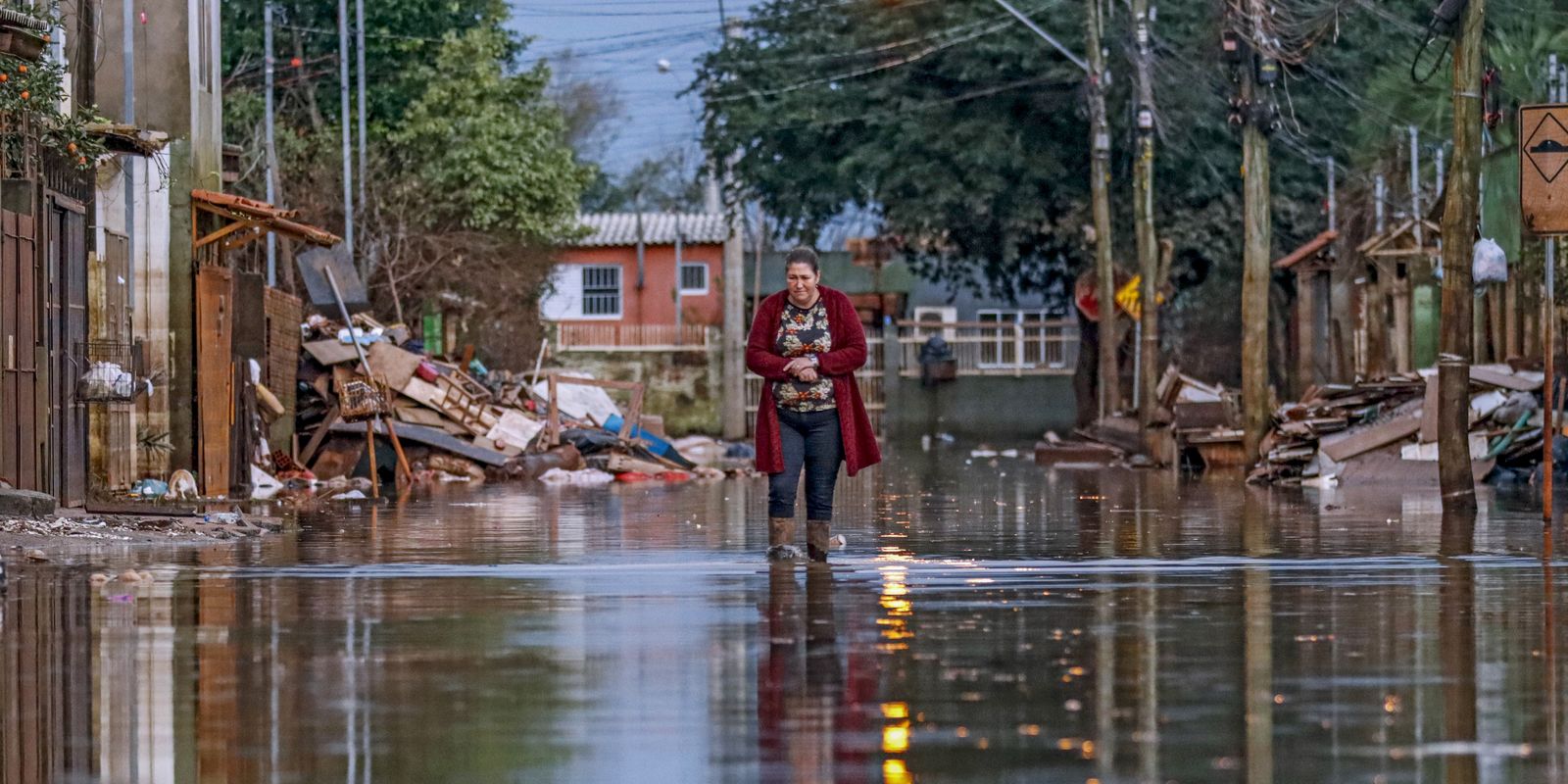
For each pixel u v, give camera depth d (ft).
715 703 56.44
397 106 377.50
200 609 79.66
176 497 158.61
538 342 416.05
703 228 515.09
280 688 59.11
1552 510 146.20
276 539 121.80
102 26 182.91
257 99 345.10
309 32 379.55
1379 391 219.00
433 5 384.06
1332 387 231.30
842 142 410.93
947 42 380.99
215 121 198.39
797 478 104.83
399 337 258.78
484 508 164.86
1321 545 113.60
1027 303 521.65
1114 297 345.72
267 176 310.65
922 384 461.78
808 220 418.31
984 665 63.36
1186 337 412.36
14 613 77.66
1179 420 261.44
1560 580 90.22
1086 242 367.66
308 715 54.54
